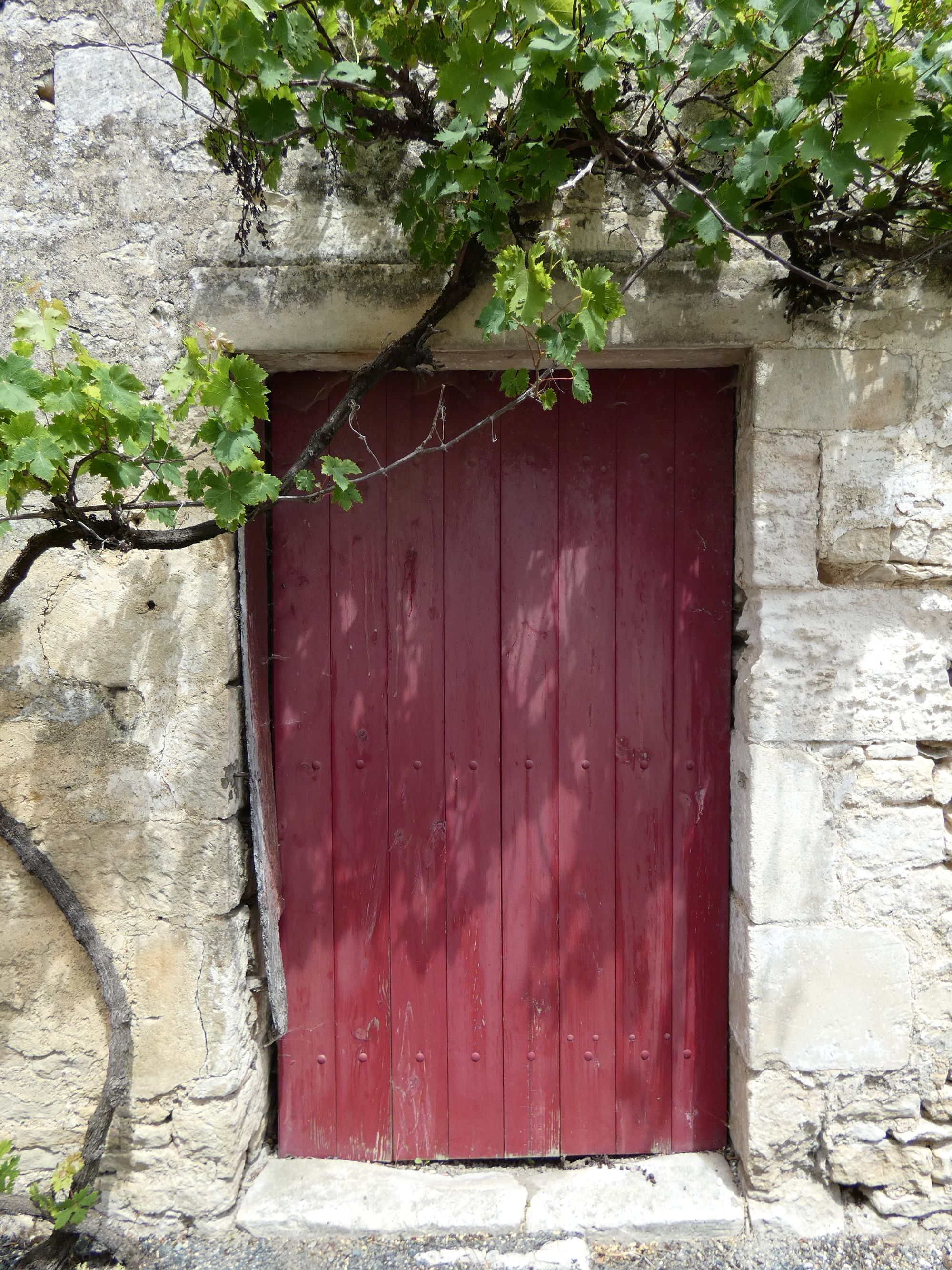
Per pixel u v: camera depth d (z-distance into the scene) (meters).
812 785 2.05
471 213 1.71
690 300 1.93
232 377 1.50
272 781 2.19
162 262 1.93
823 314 1.95
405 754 2.24
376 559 2.21
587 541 2.22
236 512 1.53
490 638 2.23
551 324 1.75
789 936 2.07
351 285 1.91
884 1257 2.03
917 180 1.87
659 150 1.91
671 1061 2.28
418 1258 2.01
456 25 1.57
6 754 2.00
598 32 1.51
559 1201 2.14
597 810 2.25
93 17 1.90
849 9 1.71
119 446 1.72
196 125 1.91
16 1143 2.06
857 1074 2.09
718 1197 2.13
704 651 2.23
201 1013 2.05
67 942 2.04
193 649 2.00
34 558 1.74
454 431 2.19
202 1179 2.07
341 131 1.70
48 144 1.92
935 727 2.05
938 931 2.08
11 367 1.43
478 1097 2.29
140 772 2.02
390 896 2.26
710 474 2.21
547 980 2.27
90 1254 2.01
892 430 1.99
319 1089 2.28
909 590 2.03
